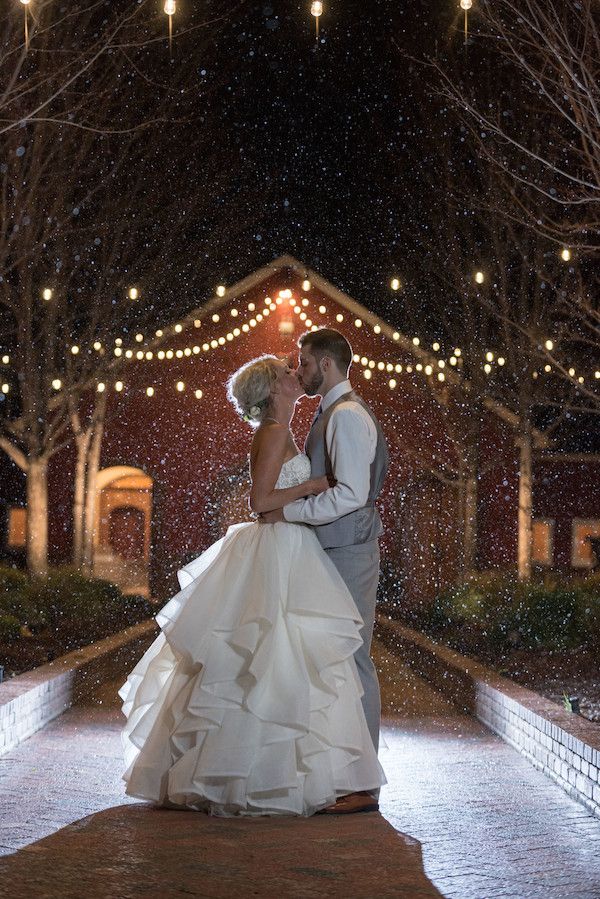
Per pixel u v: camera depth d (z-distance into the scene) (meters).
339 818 5.17
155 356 28.20
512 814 5.61
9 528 28.98
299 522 5.53
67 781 6.30
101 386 24.22
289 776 5.02
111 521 37.56
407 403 28.08
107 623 17.69
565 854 4.73
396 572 28.02
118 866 4.20
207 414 28.70
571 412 29.95
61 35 14.04
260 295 27.81
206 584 5.36
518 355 23.66
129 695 5.68
